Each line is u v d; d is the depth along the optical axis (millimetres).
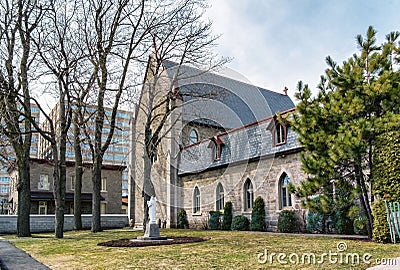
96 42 22500
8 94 19391
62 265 10234
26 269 8336
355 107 13102
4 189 76312
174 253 11781
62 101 21359
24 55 20953
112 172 44531
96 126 23672
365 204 14461
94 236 20531
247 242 14461
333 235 17500
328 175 13969
